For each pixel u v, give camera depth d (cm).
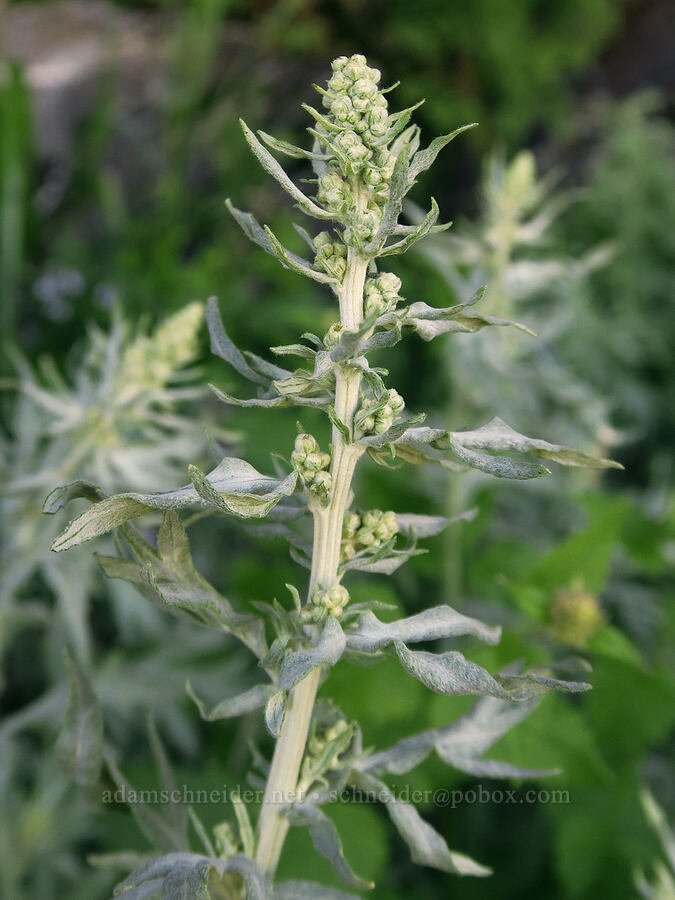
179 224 95
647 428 87
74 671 22
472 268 54
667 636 48
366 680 32
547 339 60
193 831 36
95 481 43
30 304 74
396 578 50
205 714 20
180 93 105
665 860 39
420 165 19
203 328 67
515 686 18
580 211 103
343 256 20
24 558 42
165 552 20
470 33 147
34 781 48
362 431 19
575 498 50
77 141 94
